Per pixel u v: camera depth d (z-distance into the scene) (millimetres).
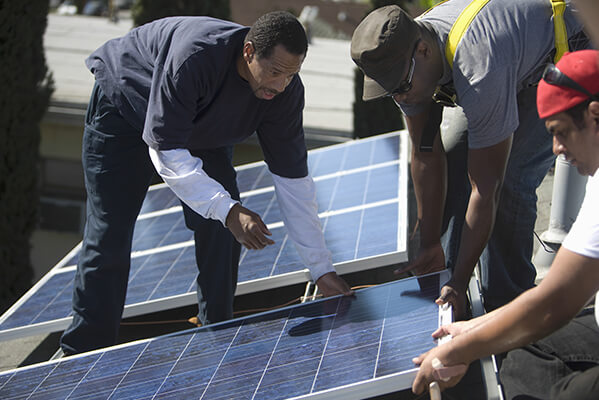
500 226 3219
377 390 2211
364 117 8609
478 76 2576
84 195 11172
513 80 2609
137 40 3240
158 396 2496
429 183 3260
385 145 5473
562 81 2020
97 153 3338
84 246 3439
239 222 2873
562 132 2070
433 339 2348
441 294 2652
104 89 3250
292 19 2779
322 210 4398
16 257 8016
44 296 4133
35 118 7875
